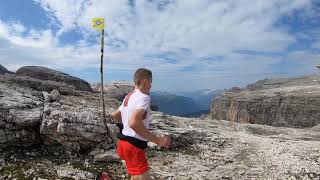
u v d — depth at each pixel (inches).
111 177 504.4
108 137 585.9
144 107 299.4
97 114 635.5
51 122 558.9
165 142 299.3
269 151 698.8
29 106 588.1
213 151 682.8
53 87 830.5
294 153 684.7
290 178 545.0
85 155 565.6
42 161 522.3
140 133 292.2
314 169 583.2
